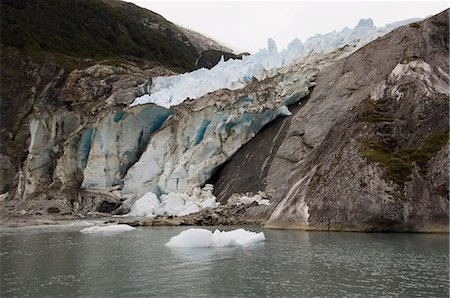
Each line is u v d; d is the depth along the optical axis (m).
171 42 136.75
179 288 15.09
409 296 13.20
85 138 64.75
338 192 28.88
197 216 42.00
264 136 52.41
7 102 81.06
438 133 29.20
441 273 15.87
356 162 28.95
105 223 45.66
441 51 41.59
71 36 101.00
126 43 112.62
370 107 33.41
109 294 14.64
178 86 71.06
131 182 58.97
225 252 22.34
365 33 58.03
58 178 63.56
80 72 80.00
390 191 26.88
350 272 16.50
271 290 14.43
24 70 85.31
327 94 48.75
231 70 67.56
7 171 73.00
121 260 20.83
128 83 74.94
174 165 57.03
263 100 54.06
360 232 27.19
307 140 45.47
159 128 62.81
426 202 26.34
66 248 25.48
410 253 19.61
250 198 43.56
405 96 32.47
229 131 54.44
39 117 68.31
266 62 65.19
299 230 29.69
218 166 53.56
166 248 24.53
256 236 25.45
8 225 46.78
